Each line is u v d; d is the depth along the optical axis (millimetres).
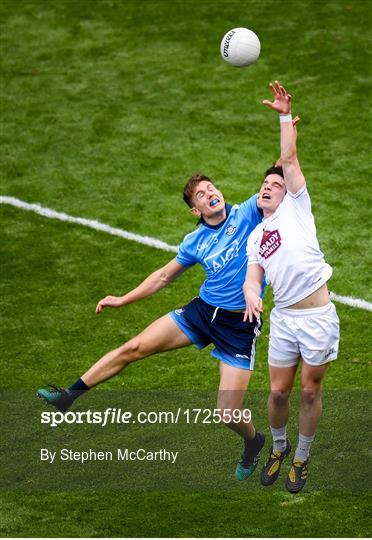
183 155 50562
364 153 49844
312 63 57094
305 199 28000
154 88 56188
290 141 27750
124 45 60312
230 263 29703
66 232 45156
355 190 47125
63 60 59344
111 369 30625
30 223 45906
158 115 53906
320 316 27938
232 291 29859
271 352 28797
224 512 29734
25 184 49000
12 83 57531
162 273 30797
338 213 45469
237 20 61562
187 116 53688
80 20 63094
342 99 54094
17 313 39969
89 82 57188
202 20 62000
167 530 28922
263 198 28297
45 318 39625
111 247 43969
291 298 27969
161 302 40406
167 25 61844
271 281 28109
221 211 29703
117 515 29688
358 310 39156
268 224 28078
